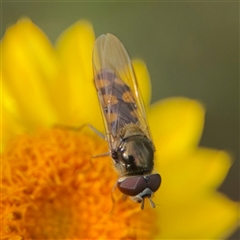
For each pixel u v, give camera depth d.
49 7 0.10
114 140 0.08
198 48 0.11
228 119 0.11
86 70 0.09
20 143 0.09
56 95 0.09
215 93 0.11
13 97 0.09
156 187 0.08
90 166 0.09
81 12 0.10
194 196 0.09
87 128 0.09
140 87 0.09
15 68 0.09
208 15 0.11
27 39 0.09
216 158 0.09
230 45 0.11
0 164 0.09
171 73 0.11
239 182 0.10
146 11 0.11
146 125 0.08
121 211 0.09
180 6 0.11
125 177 0.08
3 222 0.08
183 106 0.09
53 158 0.09
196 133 0.09
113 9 0.10
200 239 0.09
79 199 0.09
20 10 0.10
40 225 0.09
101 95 0.08
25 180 0.08
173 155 0.09
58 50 0.09
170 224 0.09
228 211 0.09
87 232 0.09
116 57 0.08
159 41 0.11
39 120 0.09
